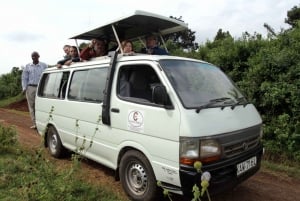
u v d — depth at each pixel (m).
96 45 6.84
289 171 6.18
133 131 4.48
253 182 5.62
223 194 5.02
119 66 4.94
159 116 4.11
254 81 8.09
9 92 26.00
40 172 4.47
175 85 4.20
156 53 6.73
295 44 8.15
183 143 3.79
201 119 3.91
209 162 3.82
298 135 6.76
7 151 6.40
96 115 5.25
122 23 6.08
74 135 5.90
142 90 4.50
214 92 4.62
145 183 4.42
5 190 4.50
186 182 3.79
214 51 10.37
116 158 4.88
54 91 6.69
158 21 6.02
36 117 7.39
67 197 4.05
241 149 4.25
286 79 7.46
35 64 9.62
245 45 9.18
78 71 6.03
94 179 5.50
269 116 7.77
